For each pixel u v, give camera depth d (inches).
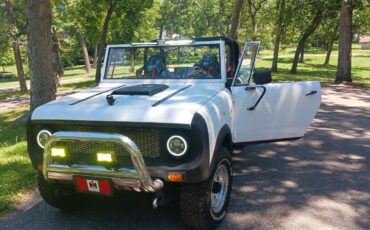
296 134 206.4
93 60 2409.0
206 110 143.5
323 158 252.8
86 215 172.6
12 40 909.2
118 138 126.7
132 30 1144.2
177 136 131.7
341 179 214.4
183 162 132.9
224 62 191.2
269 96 197.0
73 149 143.6
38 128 150.3
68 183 146.9
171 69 201.0
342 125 356.2
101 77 214.2
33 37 363.6
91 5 1016.2
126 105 146.0
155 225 161.9
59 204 168.4
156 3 1302.9
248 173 224.8
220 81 189.8
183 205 147.3
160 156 135.6
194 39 196.1
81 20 1103.6
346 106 469.4
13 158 254.5
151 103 147.3
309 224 161.6
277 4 1190.3
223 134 154.2
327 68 1418.6
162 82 199.2
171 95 162.4
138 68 207.0
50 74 374.3
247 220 165.3
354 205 180.4
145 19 1256.2
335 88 677.3
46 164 139.8
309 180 212.8
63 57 2082.9
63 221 167.5
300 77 951.0
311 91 206.2
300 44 1140.5
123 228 160.1
